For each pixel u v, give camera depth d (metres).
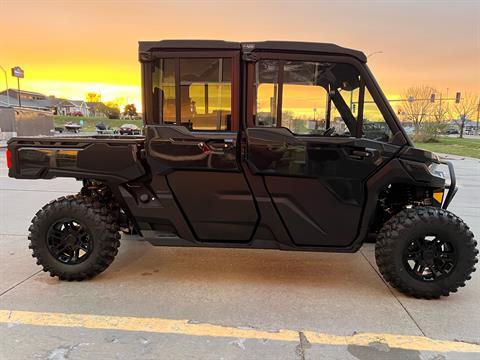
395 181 3.27
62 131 35.19
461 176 12.70
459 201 8.08
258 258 4.28
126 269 3.90
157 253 4.39
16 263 4.00
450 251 3.28
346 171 3.27
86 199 3.54
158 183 3.43
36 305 3.10
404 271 3.30
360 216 3.36
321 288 3.53
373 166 3.26
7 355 2.44
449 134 60.62
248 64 3.21
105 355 2.46
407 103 36.91
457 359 2.48
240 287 3.52
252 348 2.56
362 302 3.26
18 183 9.11
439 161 3.43
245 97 3.25
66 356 2.44
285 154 3.27
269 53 3.19
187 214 3.47
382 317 3.01
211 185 3.39
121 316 2.94
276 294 3.38
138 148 3.43
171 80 3.27
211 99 3.28
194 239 3.52
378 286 3.60
